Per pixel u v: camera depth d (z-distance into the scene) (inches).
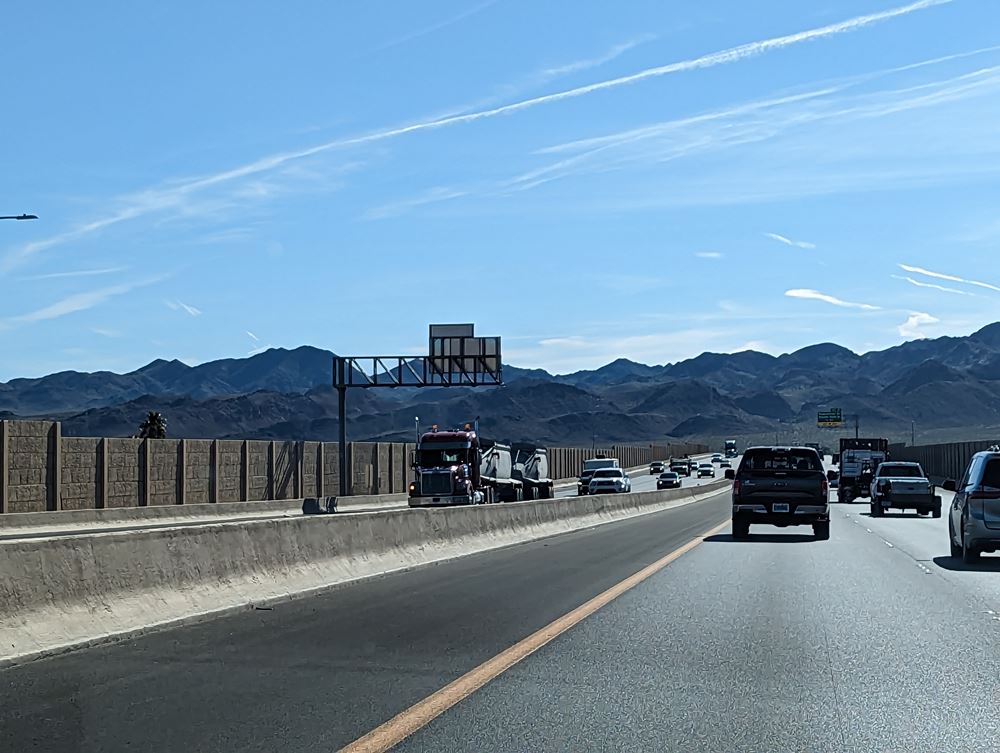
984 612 647.8
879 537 1357.0
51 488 1664.6
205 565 624.7
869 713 382.6
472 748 331.9
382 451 2869.1
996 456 970.1
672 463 6309.1
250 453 2220.7
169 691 409.4
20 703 388.2
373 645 515.8
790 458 1371.8
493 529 1210.6
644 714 378.3
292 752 323.6
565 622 594.9
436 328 2849.4
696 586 783.1
